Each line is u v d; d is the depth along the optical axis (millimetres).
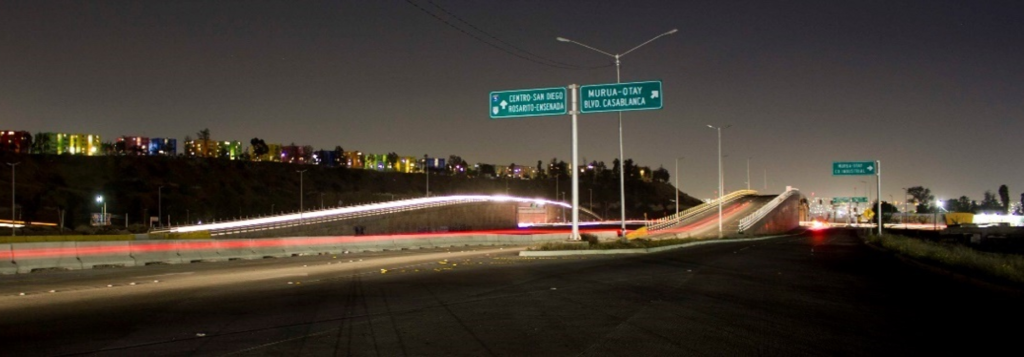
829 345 10883
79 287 19203
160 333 11500
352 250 44875
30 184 129625
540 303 15750
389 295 17234
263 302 15719
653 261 32344
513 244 65875
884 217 172625
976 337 11727
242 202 152500
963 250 35438
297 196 172875
